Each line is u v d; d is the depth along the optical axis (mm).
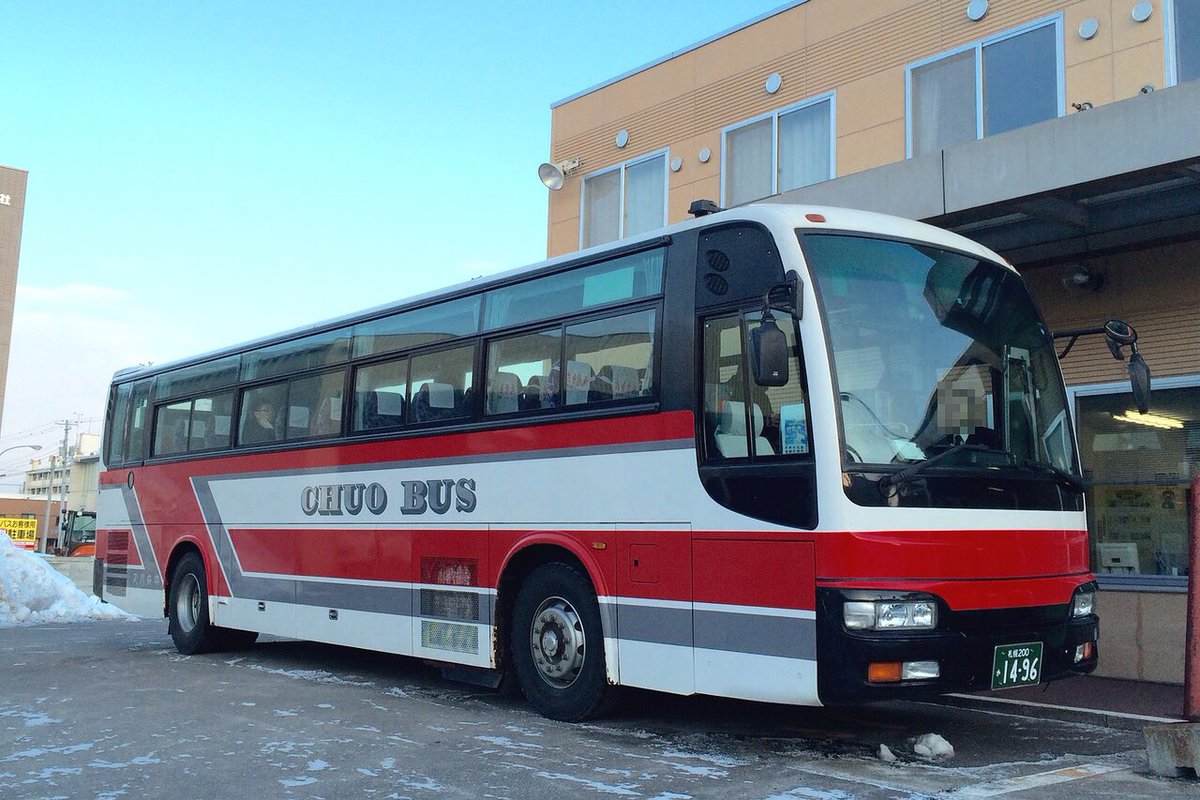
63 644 13688
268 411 11367
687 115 15664
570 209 17391
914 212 9680
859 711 8352
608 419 7461
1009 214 9594
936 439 6355
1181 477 9688
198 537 12195
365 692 9398
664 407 7066
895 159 12836
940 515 6078
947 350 6688
